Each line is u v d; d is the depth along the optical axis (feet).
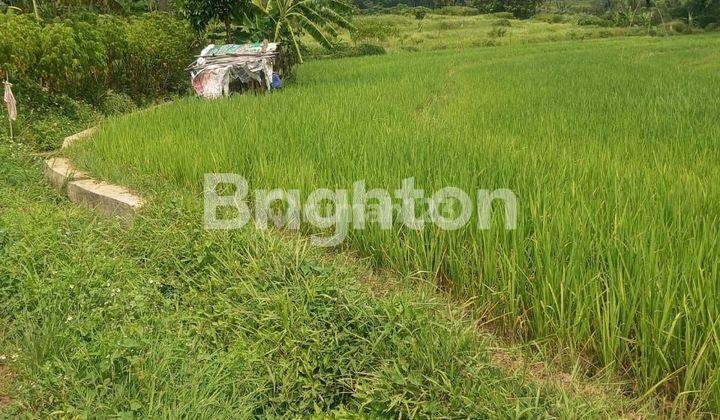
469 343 10.87
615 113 30.25
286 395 10.87
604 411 9.76
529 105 33.99
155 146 22.97
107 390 10.35
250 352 11.39
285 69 61.16
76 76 37.65
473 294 13.50
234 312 12.55
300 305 12.29
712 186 15.19
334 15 65.46
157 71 49.85
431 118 30.55
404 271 14.67
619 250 11.85
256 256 14.35
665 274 11.18
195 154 21.33
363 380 10.61
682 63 70.18
